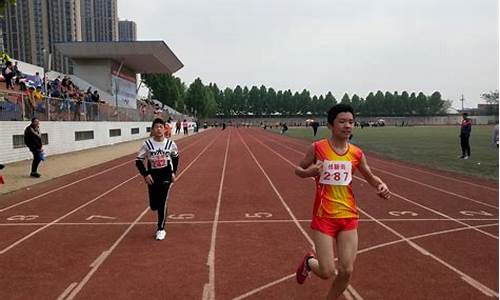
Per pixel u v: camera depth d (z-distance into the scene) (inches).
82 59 1841.8
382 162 700.7
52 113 850.1
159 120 256.2
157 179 253.8
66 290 177.5
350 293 173.9
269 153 914.7
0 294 173.6
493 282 185.6
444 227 280.2
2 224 290.5
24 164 651.5
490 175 530.0
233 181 493.0
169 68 2185.0
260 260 214.2
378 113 5954.7
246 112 5856.3
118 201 372.5
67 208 343.6
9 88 840.9
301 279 161.3
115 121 1289.4
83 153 904.3
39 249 234.1
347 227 142.4
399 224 288.2
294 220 299.6
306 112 5954.7
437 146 1071.6
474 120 4534.9
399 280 187.6
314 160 149.9
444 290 177.0
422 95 5925.2
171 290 176.9
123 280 188.2
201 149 1040.2
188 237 256.7
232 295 171.8
